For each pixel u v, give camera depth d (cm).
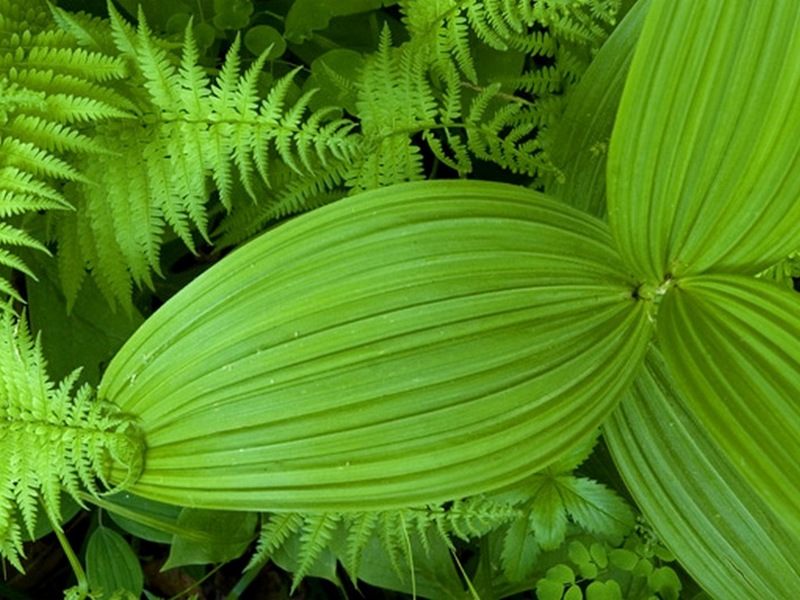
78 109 37
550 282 34
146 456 34
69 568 58
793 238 35
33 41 38
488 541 50
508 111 43
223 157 39
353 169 42
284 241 34
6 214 38
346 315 33
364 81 41
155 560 59
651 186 34
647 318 36
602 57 45
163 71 38
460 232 34
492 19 43
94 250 40
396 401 33
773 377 34
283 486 33
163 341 34
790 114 33
